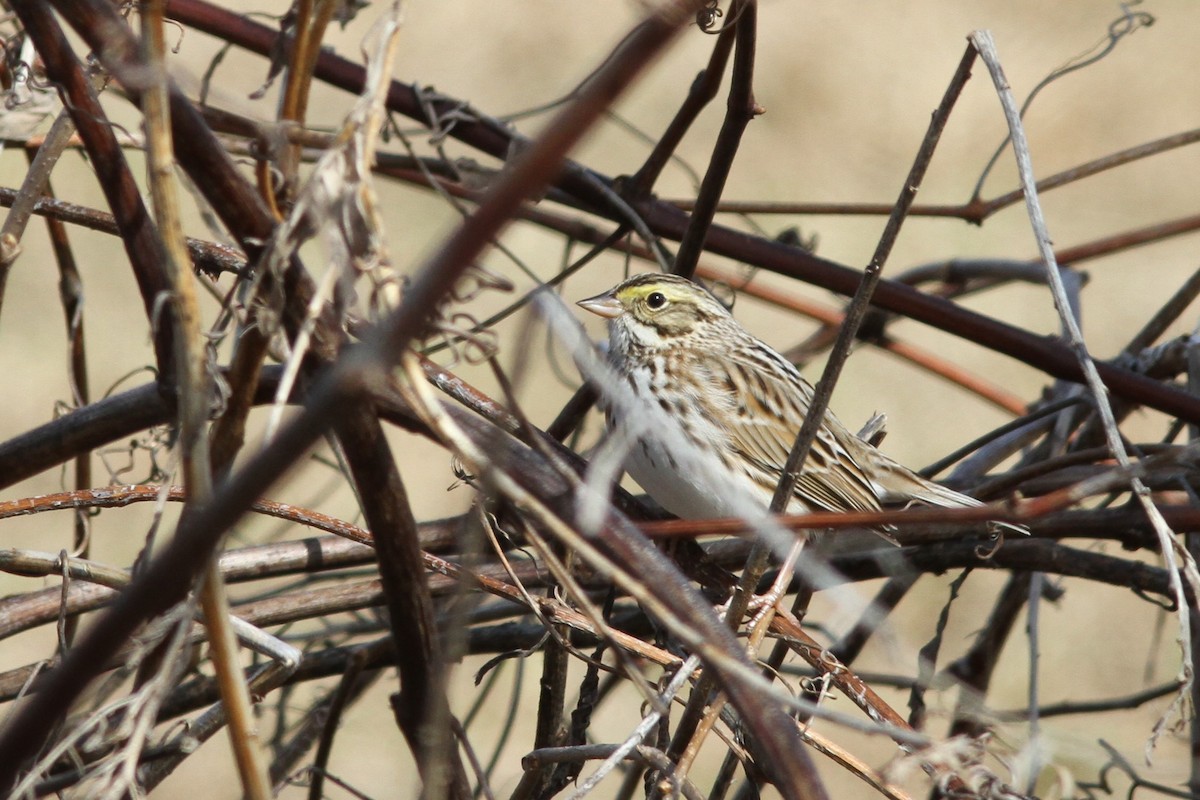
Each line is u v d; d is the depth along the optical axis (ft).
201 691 27.07
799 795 15.93
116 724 21.03
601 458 16.43
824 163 72.23
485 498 21.77
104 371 56.70
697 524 16.93
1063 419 34.58
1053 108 77.87
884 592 31.96
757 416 37.73
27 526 49.47
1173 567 19.49
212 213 17.97
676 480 32.71
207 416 15.67
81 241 62.28
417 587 17.83
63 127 23.52
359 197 15.19
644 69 11.48
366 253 15.49
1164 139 34.91
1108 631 51.93
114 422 24.97
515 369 14.88
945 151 74.64
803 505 38.50
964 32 83.82
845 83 78.69
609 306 37.83
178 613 18.62
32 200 23.50
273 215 16.49
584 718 25.11
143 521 50.06
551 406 57.67
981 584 53.93
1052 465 30.48
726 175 28.09
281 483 14.53
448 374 23.41
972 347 65.51
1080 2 86.79
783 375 38.88
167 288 18.63
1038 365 30.96
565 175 30.63
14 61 23.77
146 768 21.34
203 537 12.86
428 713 18.17
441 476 55.01
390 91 31.17
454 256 12.11
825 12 85.51
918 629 51.98
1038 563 29.73
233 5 58.49
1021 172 21.04
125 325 59.11
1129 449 29.71
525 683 47.42
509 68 71.10
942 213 35.12
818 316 39.04
